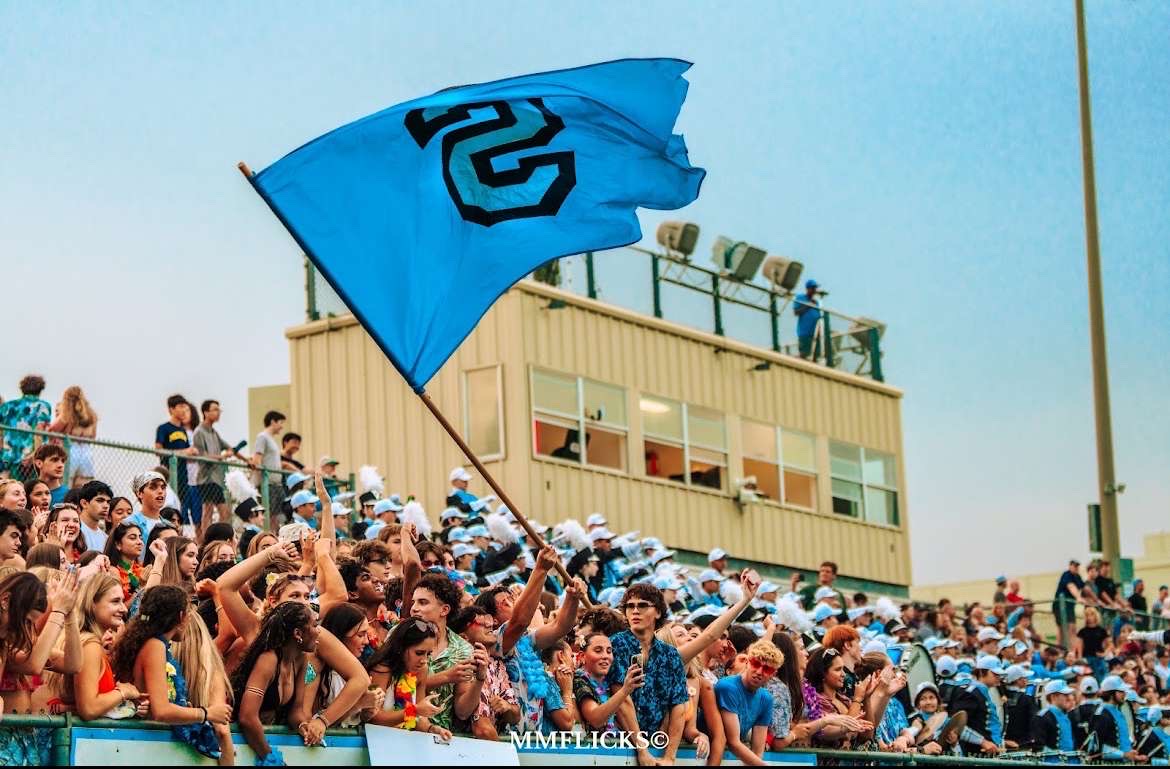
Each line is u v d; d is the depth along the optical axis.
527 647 12.78
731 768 13.38
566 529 22.44
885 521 37.62
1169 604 33.97
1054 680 23.00
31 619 9.77
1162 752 23.78
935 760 16.08
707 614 15.18
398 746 11.40
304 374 31.78
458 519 22.16
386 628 13.06
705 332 34.25
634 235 13.83
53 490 16.17
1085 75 32.44
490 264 13.48
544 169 13.66
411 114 13.36
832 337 37.44
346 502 21.42
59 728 9.78
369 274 13.05
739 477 34.28
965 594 45.72
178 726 10.25
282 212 12.90
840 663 15.45
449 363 30.89
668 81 13.66
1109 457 31.77
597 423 31.70
